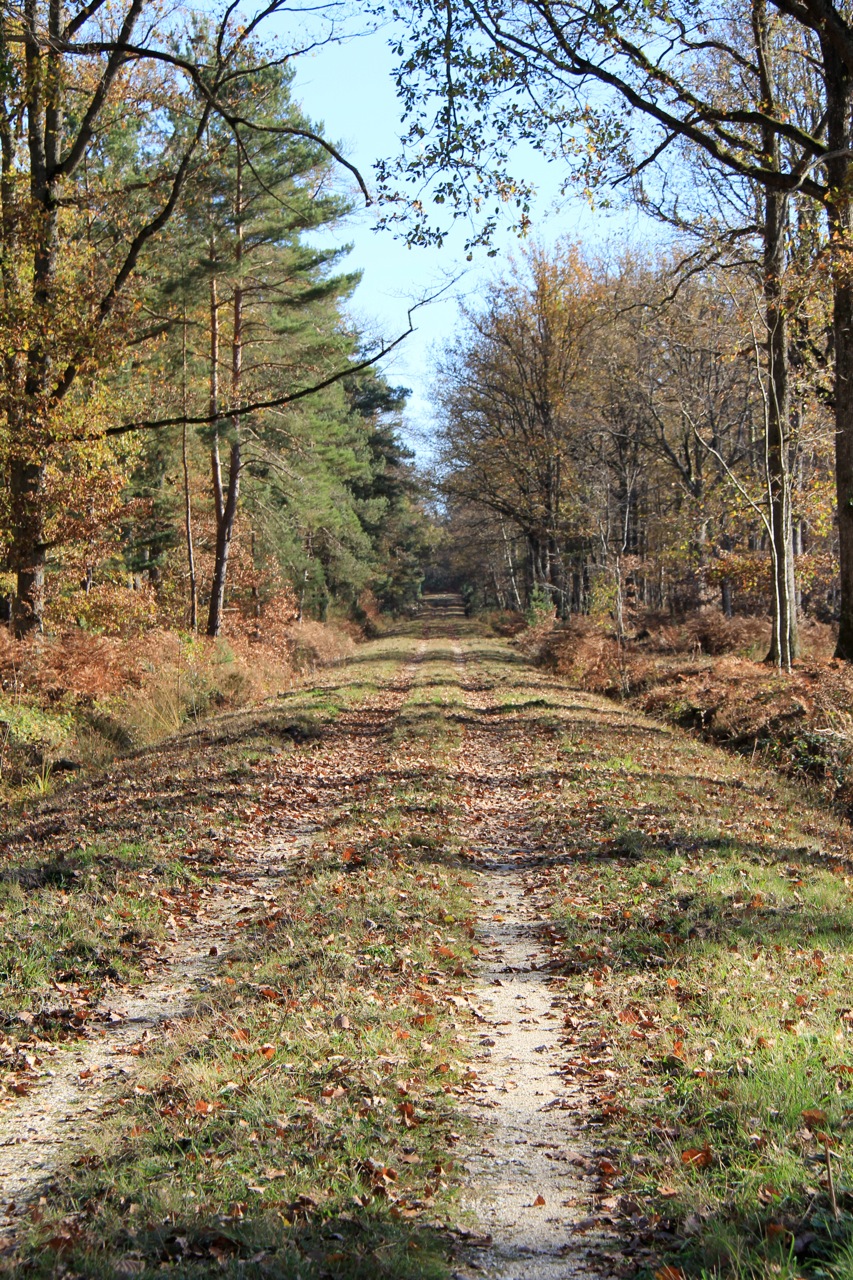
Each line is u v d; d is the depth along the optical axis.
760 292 21.14
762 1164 4.18
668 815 11.68
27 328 20.11
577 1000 6.82
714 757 16.25
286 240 29.72
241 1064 5.66
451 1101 5.30
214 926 8.86
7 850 11.40
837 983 6.48
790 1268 3.35
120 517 23.67
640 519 44.62
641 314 29.97
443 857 10.66
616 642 32.75
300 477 33.91
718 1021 5.93
